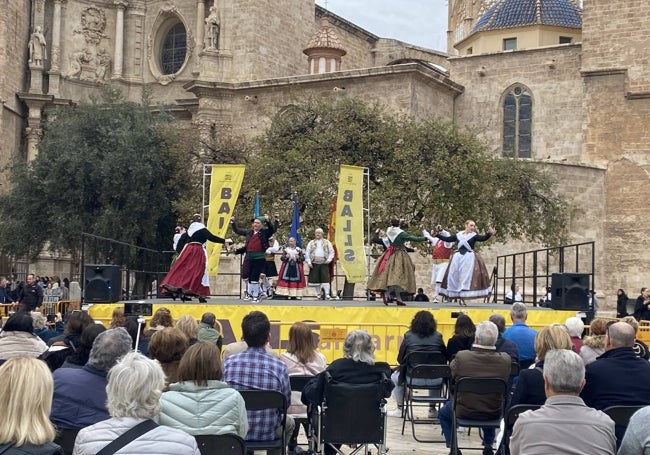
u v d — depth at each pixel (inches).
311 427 457.7
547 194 1594.5
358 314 818.8
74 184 1663.4
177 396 320.8
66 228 1609.3
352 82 1808.6
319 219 1379.2
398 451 533.3
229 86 1916.8
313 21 2186.3
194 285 841.5
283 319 810.2
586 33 1840.6
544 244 1599.4
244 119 1921.8
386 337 821.9
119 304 797.9
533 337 579.8
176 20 2190.0
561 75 1887.3
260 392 382.0
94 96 1852.9
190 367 324.8
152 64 2197.3
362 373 421.7
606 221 1787.6
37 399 215.9
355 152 1501.0
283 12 2066.9
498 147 1932.8
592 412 284.7
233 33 1987.0
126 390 250.5
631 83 1797.5
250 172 1456.7
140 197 1632.6
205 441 313.0
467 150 1455.5
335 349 813.9
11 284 1804.9
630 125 1790.1
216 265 1026.1
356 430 422.0
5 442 211.3
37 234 1683.1
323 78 1823.3
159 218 1691.7
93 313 794.2
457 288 898.7
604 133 1812.3
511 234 1557.6
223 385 327.3
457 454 473.1
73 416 323.0
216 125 1923.0
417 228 1422.2
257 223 959.6
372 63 2529.5
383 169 1472.7
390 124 1526.8
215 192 1032.2
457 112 1974.7
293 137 1547.7
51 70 2094.0
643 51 1790.1
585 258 1769.2
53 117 1806.1
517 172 1562.5
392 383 426.6
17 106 2044.8
